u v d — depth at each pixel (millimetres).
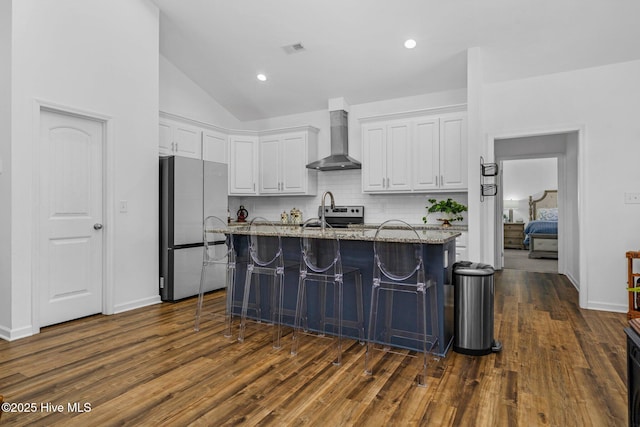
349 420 1783
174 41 4621
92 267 3494
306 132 5508
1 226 2920
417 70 4512
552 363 2424
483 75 4246
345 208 5484
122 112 3652
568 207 5531
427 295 2656
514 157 5941
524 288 4789
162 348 2705
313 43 4312
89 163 3451
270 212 6227
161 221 4176
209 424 1752
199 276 4371
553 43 3660
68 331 3057
